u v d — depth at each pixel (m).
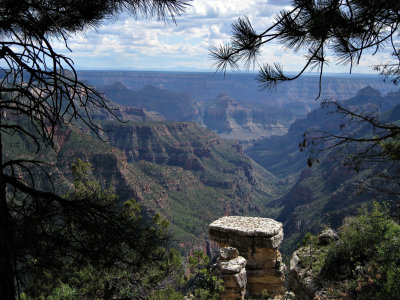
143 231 5.88
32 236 4.06
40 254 4.59
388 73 6.57
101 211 5.69
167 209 150.62
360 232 13.25
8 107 5.05
